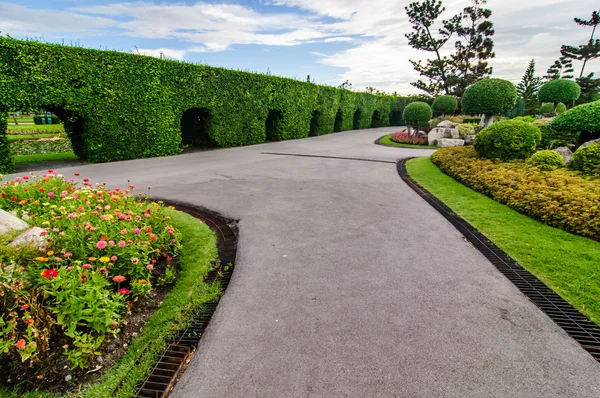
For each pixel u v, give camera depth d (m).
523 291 3.09
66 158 11.15
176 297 2.98
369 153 13.05
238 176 8.34
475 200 5.99
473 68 31.41
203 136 14.91
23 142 16.47
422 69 32.59
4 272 2.24
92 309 2.22
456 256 3.86
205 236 4.38
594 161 6.19
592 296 2.94
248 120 15.24
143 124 11.05
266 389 1.99
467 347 2.34
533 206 5.02
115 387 2.00
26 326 2.20
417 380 2.04
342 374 2.10
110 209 3.97
